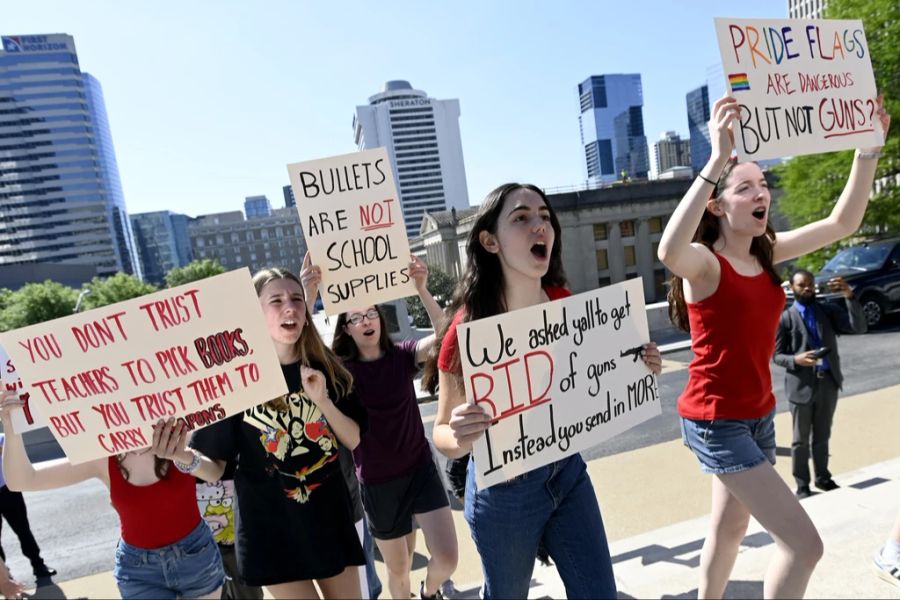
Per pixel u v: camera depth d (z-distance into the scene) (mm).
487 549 1815
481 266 1854
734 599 2141
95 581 4562
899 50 13867
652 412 2043
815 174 16562
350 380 2283
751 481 1727
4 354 2158
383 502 2824
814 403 3660
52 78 119250
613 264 38906
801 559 1587
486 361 1677
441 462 4109
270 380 1977
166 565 2178
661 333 14227
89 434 1879
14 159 117000
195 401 1933
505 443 1699
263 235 123188
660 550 2865
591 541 1763
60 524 6191
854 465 4168
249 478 2066
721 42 1961
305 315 2174
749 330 1799
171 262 174250
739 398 1807
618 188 38844
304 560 2041
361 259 3055
